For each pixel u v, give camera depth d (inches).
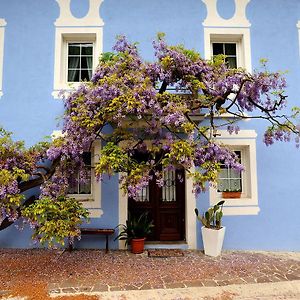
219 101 226.4
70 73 282.2
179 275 201.3
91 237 263.1
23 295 169.9
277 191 270.4
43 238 186.7
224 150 207.0
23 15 276.8
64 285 183.9
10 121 268.5
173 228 281.4
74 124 210.2
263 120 273.9
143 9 279.6
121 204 264.2
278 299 172.1
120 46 228.8
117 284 186.2
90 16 277.3
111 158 190.2
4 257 236.4
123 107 192.2
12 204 202.1
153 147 212.5
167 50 220.7
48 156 222.7
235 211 266.5
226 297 172.2
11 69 272.5
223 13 281.0
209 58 274.7
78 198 268.5
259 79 219.3
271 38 280.4
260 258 241.0
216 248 244.2
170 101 201.8
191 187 268.1
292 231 267.7
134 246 249.8
